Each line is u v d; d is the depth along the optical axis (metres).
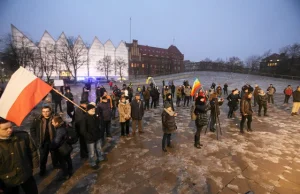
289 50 52.06
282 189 3.38
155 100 11.54
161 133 6.51
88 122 3.88
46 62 42.56
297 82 32.22
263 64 60.06
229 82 34.91
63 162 3.60
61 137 3.41
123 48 61.31
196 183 3.53
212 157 4.63
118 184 3.48
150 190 3.32
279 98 17.34
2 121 2.06
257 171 3.98
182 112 10.36
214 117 6.68
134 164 4.26
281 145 5.44
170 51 88.31
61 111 9.60
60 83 23.34
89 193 3.21
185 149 5.13
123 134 6.15
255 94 12.29
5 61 32.56
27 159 2.37
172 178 3.69
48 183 3.49
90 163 4.02
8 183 2.20
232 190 3.33
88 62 52.50
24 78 2.84
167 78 43.75
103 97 5.84
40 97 2.93
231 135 6.34
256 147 5.28
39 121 3.62
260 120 8.52
